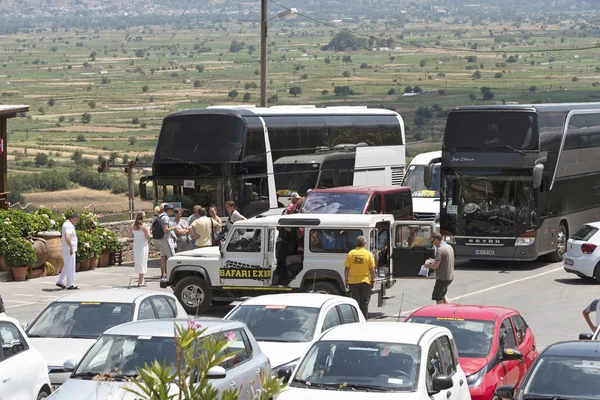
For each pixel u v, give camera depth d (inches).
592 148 2086.6
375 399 649.0
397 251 1334.9
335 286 1289.4
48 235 1721.2
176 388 608.1
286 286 1307.8
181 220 1711.4
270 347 851.4
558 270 1905.8
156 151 1860.2
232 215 1690.5
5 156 1798.7
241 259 1326.3
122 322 889.5
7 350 727.1
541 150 1856.5
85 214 1893.5
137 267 1593.3
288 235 1328.7
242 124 1835.6
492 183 1863.9
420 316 908.0
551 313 1451.8
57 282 1578.5
